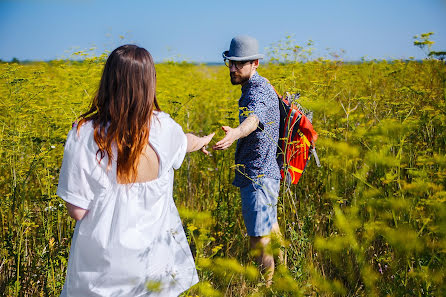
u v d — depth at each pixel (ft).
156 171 6.10
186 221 12.14
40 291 10.44
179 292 6.47
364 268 7.32
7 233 10.91
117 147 5.79
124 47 5.95
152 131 6.05
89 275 5.89
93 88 13.03
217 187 14.83
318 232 11.76
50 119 12.57
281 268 8.12
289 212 12.34
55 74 23.80
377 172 10.73
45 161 11.30
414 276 7.12
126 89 5.76
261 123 9.80
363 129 9.70
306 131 10.65
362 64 26.37
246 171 10.45
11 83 13.01
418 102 13.55
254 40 10.29
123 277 5.85
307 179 14.66
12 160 12.34
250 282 9.72
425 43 12.20
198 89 23.45
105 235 5.80
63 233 11.60
